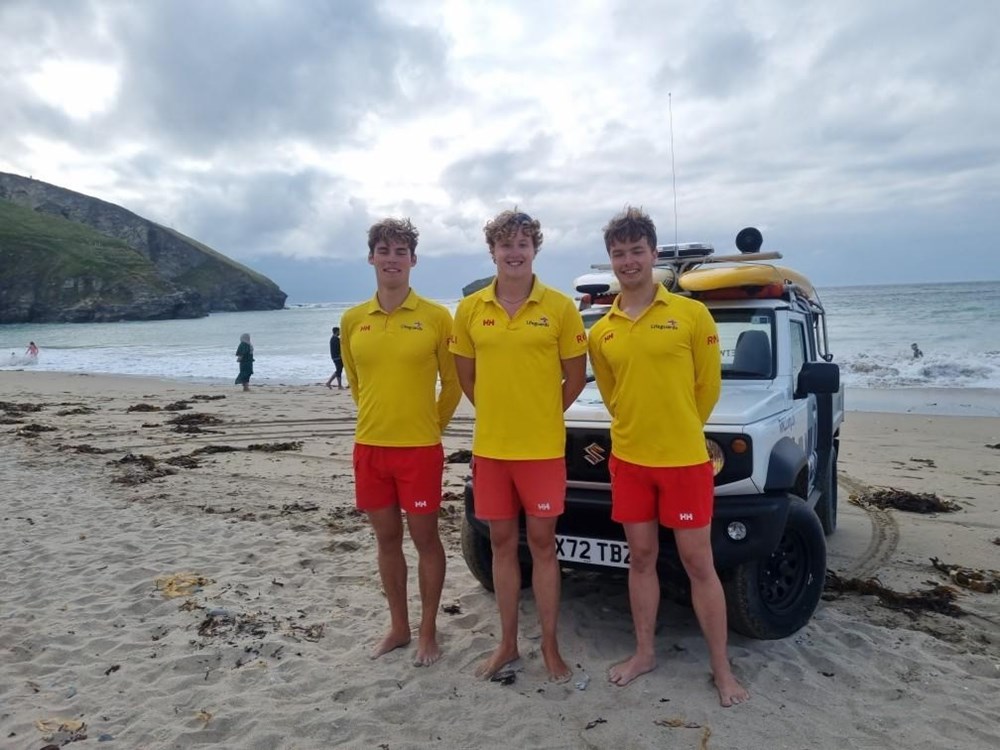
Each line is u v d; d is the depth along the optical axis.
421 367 3.73
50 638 4.30
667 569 3.80
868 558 5.63
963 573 5.11
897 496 7.23
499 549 3.68
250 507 7.25
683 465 3.35
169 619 4.54
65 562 5.61
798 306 5.58
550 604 3.61
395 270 3.65
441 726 3.28
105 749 3.16
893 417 13.19
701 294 5.09
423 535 3.81
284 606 4.72
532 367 3.42
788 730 3.17
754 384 4.64
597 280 5.22
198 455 10.27
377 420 3.74
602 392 3.72
